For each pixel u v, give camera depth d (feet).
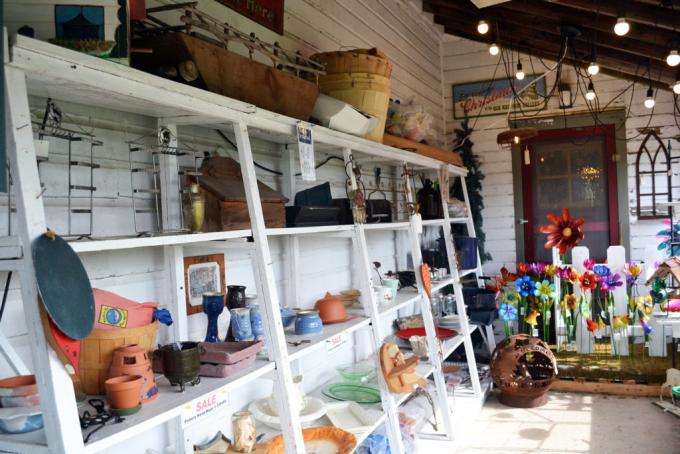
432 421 13.61
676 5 11.72
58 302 4.16
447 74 22.56
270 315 6.79
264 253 6.86
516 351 15.39
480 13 17.57
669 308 16.52
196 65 6.29
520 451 12.69
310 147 8.29
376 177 14.29
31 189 4.17
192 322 7.89
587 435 13.44
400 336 14.71
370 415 9.45
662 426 13.83
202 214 6.57
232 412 8.55
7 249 4.16
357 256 9.72
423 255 16.88
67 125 6.23
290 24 11.26
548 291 16.63
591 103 21.15
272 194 7.88
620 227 20.88
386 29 16.63
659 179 20.40
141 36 6.51
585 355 17.98
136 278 7.04
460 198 21.81
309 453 8.11
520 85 21.88
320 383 11.44
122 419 4.90
